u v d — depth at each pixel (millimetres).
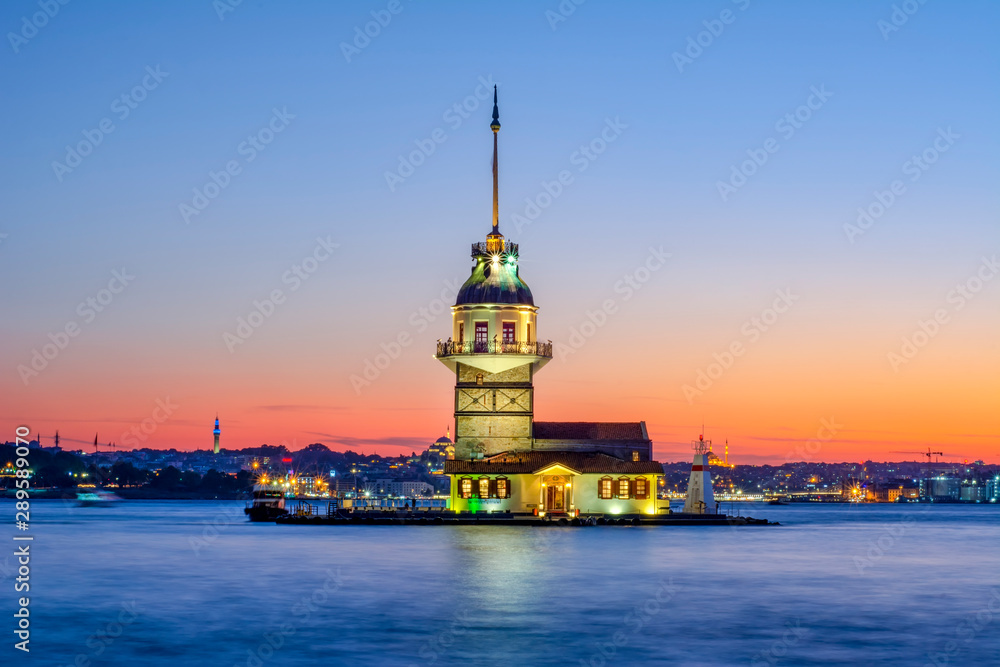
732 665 50062
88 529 160250
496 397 133125
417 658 51094
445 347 133500
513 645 53812
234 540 117562
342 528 139000
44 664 50188
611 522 130250
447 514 138250
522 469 131250
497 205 136625
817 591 72625
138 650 52906
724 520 142875
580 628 58094
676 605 65750
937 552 110625
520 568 83312
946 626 59344
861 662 50656
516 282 134250
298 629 57781
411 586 73188
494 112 137500
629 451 135375
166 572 83375
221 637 55781
